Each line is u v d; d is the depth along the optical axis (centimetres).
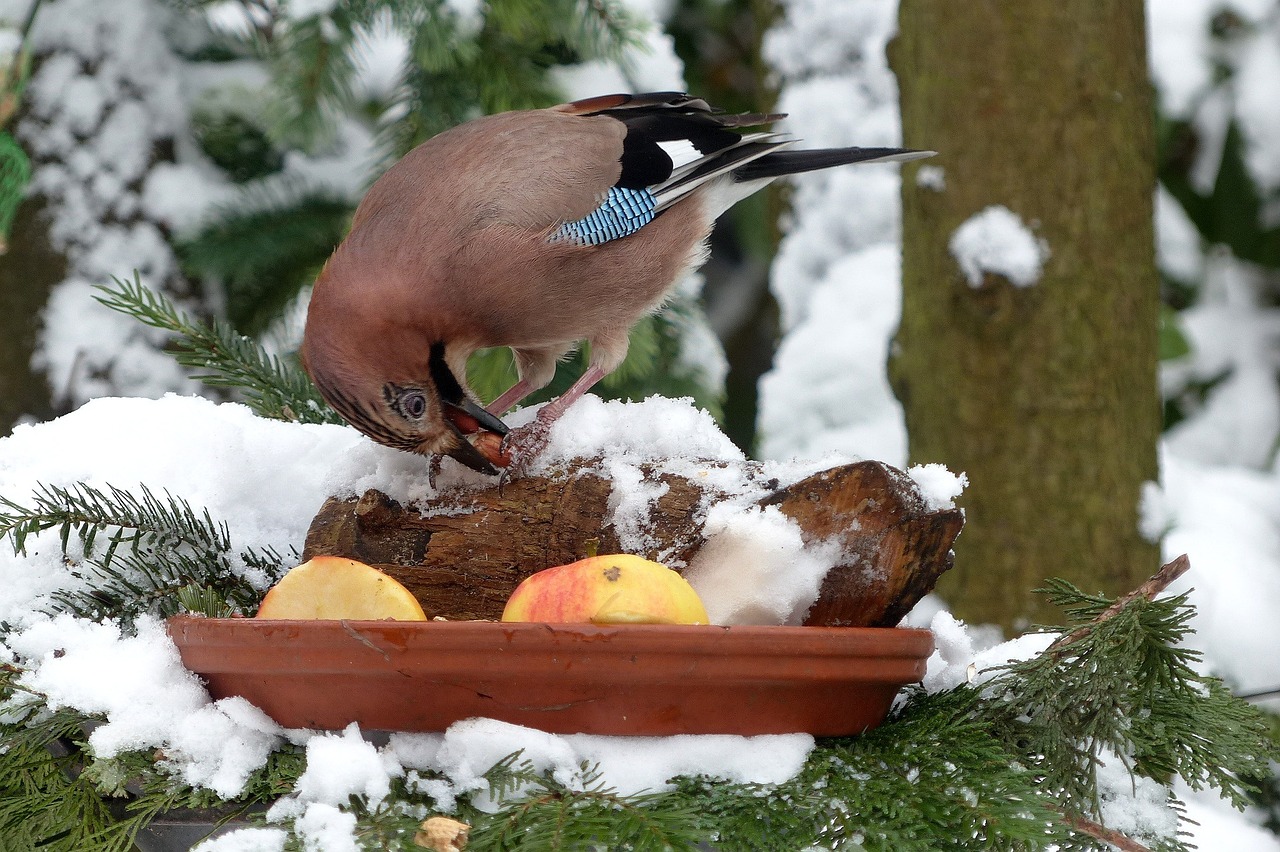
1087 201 775
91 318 816
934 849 336
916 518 401
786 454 886
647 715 349
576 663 337
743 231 1237
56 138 823
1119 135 783
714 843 321
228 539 453
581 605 356
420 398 522
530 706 346
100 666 379
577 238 576
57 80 828
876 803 340
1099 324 774
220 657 360
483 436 442
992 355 778
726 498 418
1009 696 392
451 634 337
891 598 404
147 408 493
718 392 819
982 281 773
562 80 793
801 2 989
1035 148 775
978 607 778
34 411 808
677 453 439
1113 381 777
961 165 786
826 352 903
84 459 471
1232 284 1055
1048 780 369
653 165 611
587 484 434
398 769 350
